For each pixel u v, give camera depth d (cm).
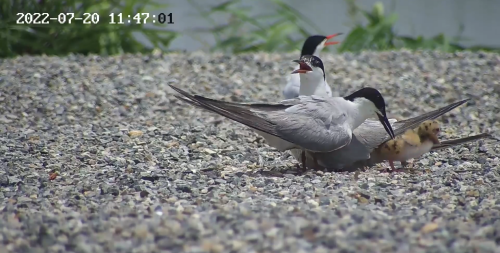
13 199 873
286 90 1291
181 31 1989
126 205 840
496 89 1498
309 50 1394
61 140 1158
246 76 1568
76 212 813
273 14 2016
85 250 680
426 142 1012
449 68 1631
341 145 988
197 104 956
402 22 2295
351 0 2114
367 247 673
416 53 1758
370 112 1012
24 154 1083
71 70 1545
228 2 2006
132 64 1608
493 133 1244
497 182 938
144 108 1364
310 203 836
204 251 668
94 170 1010
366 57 1720
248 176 973
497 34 2220
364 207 823
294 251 664
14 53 1800
